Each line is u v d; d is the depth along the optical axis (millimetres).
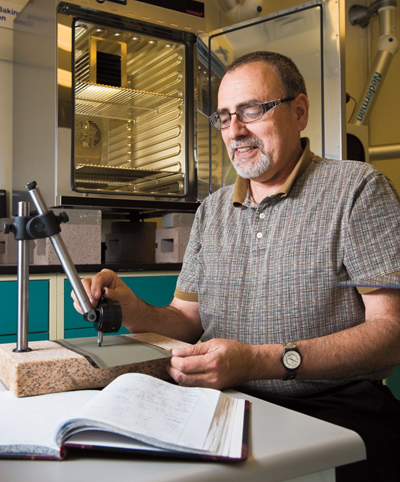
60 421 531
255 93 1097
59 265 1680
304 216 1040
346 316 981
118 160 2119
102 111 2051
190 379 730
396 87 3221
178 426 497
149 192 2059
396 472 851
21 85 2154
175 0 2014
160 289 1899
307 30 1829
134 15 1891
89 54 1934
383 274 942
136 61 2115
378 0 3062
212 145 2113
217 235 1151
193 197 2133
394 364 898
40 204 749
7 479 415
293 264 1009
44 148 1875
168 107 2201
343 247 993
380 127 3264
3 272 1577
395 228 978
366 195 1004
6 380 692
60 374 669
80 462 452
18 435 488
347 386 936
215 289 1099
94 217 1823
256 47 1962
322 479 507
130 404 529
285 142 1121
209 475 429
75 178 1892
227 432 512
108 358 726
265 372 804
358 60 3281
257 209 1099
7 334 1601
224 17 2850
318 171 1095
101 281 997
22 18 2141
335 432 531
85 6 1772
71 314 1714
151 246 2277
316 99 1818
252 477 442
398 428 905
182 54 2121
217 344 782
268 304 1017
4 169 2289
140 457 463
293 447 485
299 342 846
